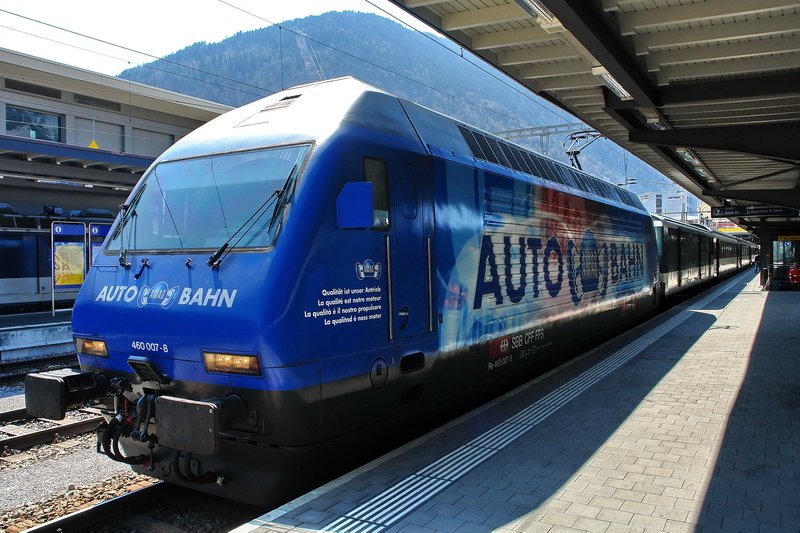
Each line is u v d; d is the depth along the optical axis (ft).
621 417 20.92
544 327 28.02
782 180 66.33
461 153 22.06
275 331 13.99
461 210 21.16
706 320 48.24
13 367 37.11
